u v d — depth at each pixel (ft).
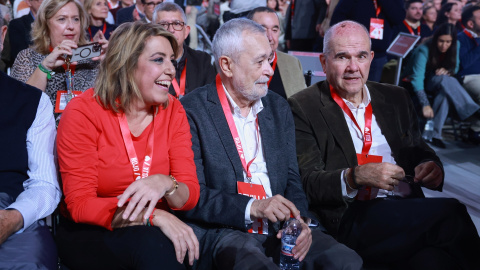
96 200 5.25
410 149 7.75
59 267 5.72
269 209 5.76
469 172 13.35
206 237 6.15
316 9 19.65
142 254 4.91
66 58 8.61
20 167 5.89
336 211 6.84
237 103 6.57
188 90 10.75
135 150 5.66
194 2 20.26
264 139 6.57
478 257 6.51
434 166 7.44
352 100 7.47
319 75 11.91
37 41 9.35
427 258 6.52
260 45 6.19
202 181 6.25
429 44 16.48
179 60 10.67
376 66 15.74
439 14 18.67
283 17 22.33
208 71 11.01
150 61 5.40
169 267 4.90
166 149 5.86
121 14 17.83
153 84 5.48
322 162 7.26
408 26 18.58
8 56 13.42
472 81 16.87
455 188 12.08
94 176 5.44
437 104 16.34
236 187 6.34
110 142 5.53
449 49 16.25
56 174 6.00
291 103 7.50
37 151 5.94
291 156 6.88
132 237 5.04
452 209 6.57
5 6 15.90
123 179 5.58
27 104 5.96
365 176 6.46
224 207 6.00
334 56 7.17
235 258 5.56
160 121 5.84
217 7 20.48
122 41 5.40
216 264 5.89
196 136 6.36
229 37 6.26
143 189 4.95
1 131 5.76
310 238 5.83
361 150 7.41
